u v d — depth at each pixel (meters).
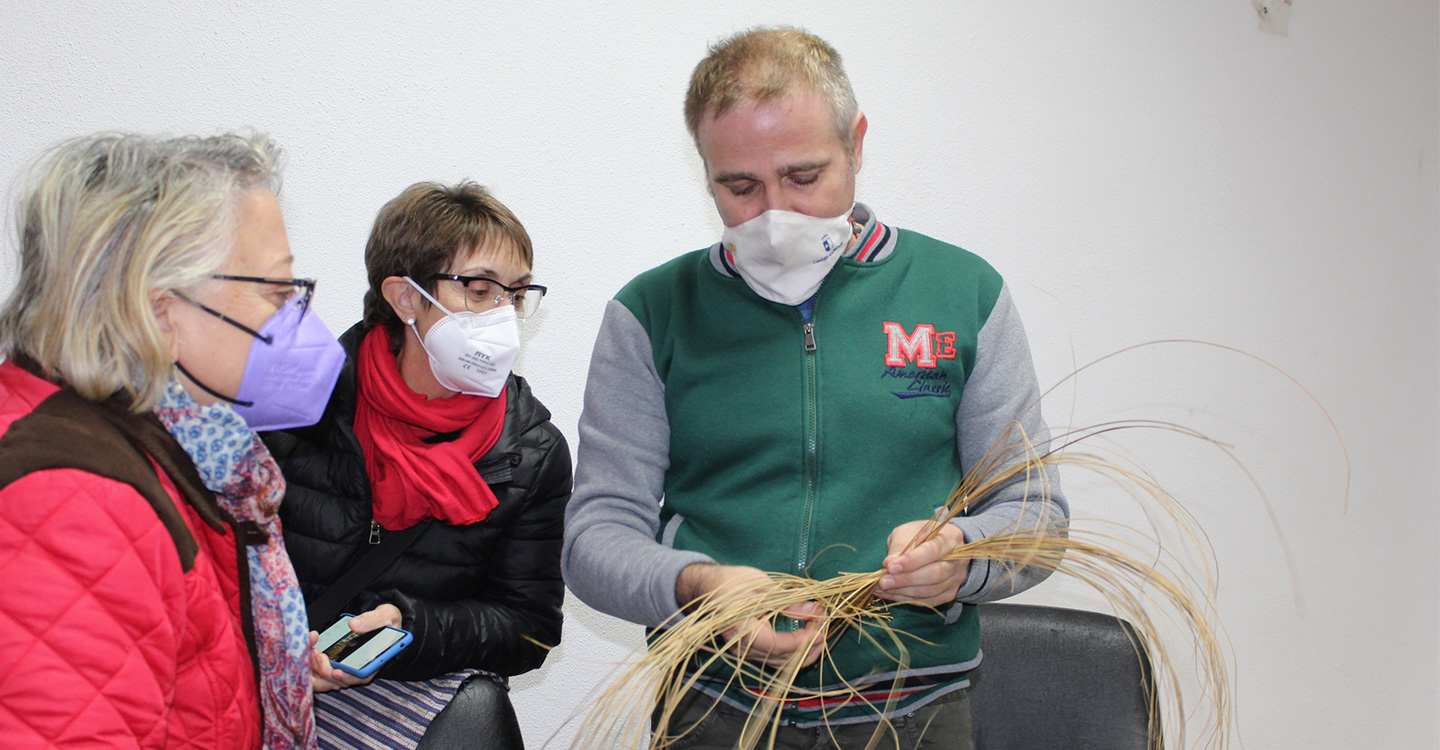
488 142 1.83
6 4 1.60
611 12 1.86
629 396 1.19
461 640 1.33
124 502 0.74
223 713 0.89
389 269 1.32
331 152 1.76
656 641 1.05
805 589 0.99
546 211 1.88
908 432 1.10
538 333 1.91
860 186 2.03
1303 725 2.46
